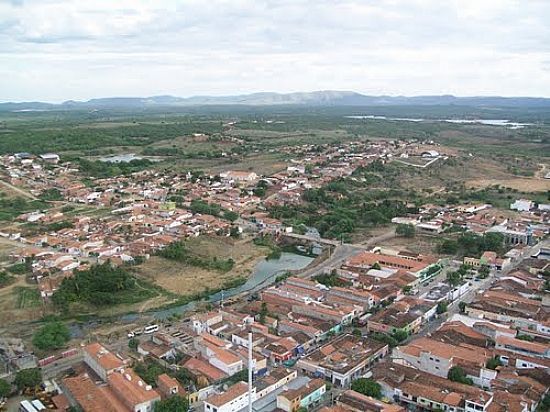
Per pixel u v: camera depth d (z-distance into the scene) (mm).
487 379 150125
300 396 141000
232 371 157875
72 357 174375
